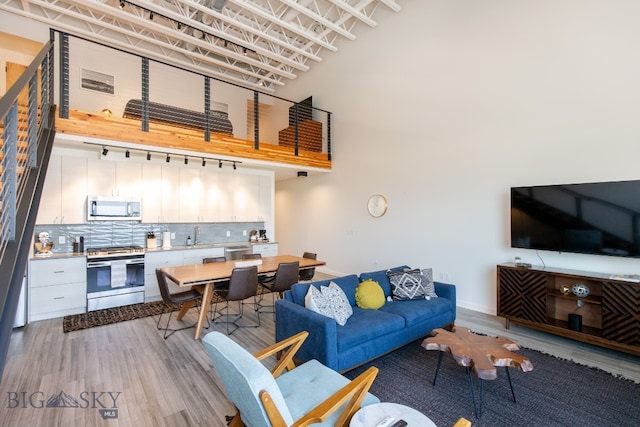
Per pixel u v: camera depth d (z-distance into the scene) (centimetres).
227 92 822
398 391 245
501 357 210
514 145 406
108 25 547
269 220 670
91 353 308
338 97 667
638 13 315
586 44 347
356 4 555
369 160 607
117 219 478
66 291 418
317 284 319
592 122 345
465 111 456
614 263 331
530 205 373
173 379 261
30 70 217
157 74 711
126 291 466
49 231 453
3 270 160
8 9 507
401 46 539
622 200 310
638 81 316
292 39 657
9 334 152
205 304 356
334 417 156
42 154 295
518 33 399
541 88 381
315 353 250
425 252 513
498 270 381
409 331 310
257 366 134
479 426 205
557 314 368
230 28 618
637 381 258
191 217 562
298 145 663
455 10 463
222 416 215
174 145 459
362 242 627
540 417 214
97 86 643
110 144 413
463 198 461
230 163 586
